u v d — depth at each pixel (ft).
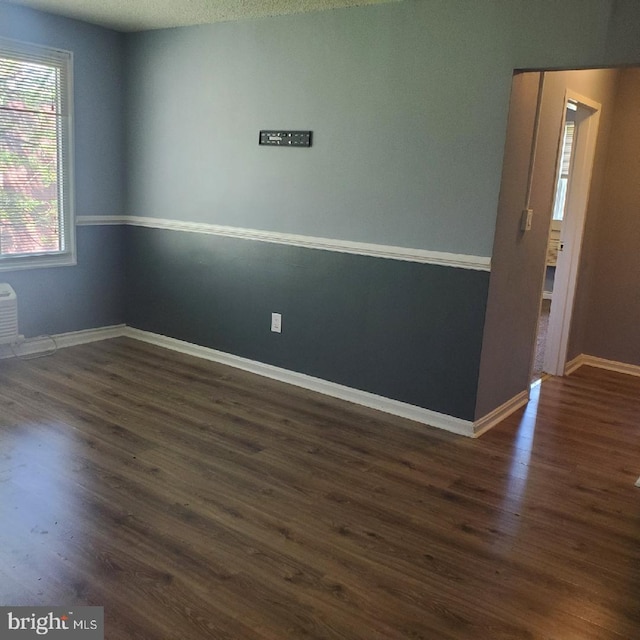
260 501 8.75
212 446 10.36
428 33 10.83
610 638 6.50
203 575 7.07
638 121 14.99
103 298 16.16
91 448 10.01
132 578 6.93
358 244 12.17
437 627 6.50
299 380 13.53
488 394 11.69
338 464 10.01
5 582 6.74
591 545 8.20
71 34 14.21
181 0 11.84
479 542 8.10
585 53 9.43
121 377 13.43
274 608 6.61
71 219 15.02
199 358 15.12
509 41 10.07
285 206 13.21
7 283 14.01
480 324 11.00
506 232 11.08
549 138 12.16
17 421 10.84
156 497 8.68
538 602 7.00
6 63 13.21
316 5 11.69
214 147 14.15
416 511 8.75
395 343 12.04
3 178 13.61
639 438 11.84
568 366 15.74
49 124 14.23
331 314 12.83
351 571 7.32
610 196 15.60
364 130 11.83
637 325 15.72
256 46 13.05
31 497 8.46
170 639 6.07
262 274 13.78
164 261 15.57
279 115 12.94
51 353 14.79
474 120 10.57
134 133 15.60
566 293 15.11
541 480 9.91
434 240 11.31
